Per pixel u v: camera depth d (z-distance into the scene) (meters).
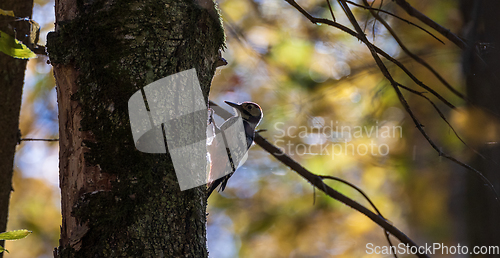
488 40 5.97
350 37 9.48
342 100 10.22
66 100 3.89
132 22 3.82
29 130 10.77
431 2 10.95
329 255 12.05
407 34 10.58
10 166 6.14
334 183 10.70
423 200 12.91
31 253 11.63
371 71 9.45
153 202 3.69
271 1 9.45
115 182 3.66
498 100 6.16
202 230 3.92
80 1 3.93
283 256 11.95
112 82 3.76
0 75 6.00
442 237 12.74
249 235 11.76
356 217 12.15
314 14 9.20
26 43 6.08
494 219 8.70
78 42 3.87
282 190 11.77
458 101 10.82
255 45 9.61
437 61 11.19
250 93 10.10
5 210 6.08
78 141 3.77
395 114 12.32
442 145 11.93
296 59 9.55
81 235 3.56
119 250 3.53
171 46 3.89
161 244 3.63
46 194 11.89
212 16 4.34
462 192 10.70
